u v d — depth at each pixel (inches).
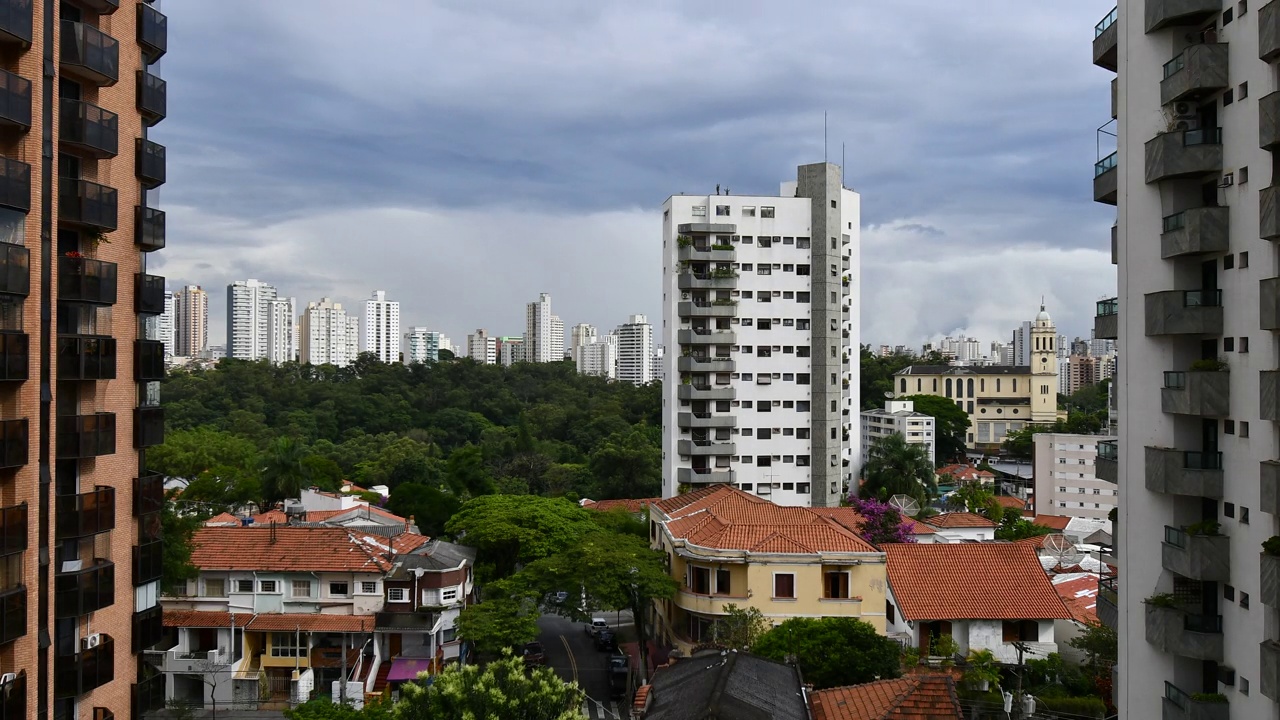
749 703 1128.8
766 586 1845.5
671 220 3695.9
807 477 3705.7
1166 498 1169.4
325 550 2054.6
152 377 1360.7
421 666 1957.4
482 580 2305.6
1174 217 1120.2
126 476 1320.1
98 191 1202.6
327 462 3949.3
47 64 1111.0
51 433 1120.8
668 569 2094.0
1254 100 1025.5
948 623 1780.3
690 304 3631.9
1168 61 1152.8
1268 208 967.6
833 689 1248.8
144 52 1375.5
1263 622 1003.9
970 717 1465.3
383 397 5930.1
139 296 1341.0
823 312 3681.1
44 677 1107.3
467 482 3722.9
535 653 2222.0
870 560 1830.7
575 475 4402.1
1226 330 1085.1
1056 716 1482.5
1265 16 975.0
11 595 1024.9
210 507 2883.9
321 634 2007.9
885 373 7111.2
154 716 1827.0
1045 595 1809.8
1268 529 999.0
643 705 1283.2
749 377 3686.0
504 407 6269.7
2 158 1017.5
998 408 6904.5
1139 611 1206.9
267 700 1895.9
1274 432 993.5
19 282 1043.3
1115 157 1309.1
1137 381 1215.6
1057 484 4222.4
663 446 3905.0
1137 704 1211.2
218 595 2018.9
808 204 3698.3
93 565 1219.9
